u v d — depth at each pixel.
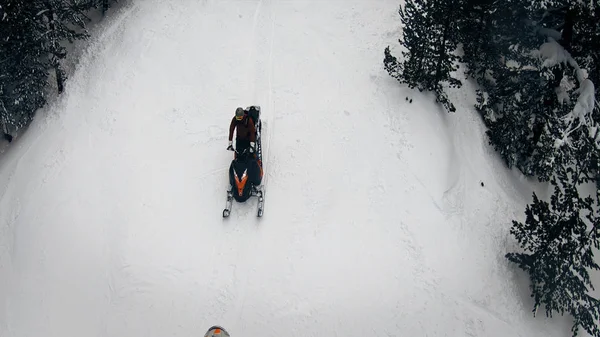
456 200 12.30
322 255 11.08
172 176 12.24
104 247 11.19
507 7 12.86
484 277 11.41
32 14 13.46
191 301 10.52
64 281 10.93
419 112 13.52
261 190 11.66
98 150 12.82
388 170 12.51
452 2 12.34
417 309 10.73
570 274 10.99
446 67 13.07
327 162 12.61
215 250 11.09
